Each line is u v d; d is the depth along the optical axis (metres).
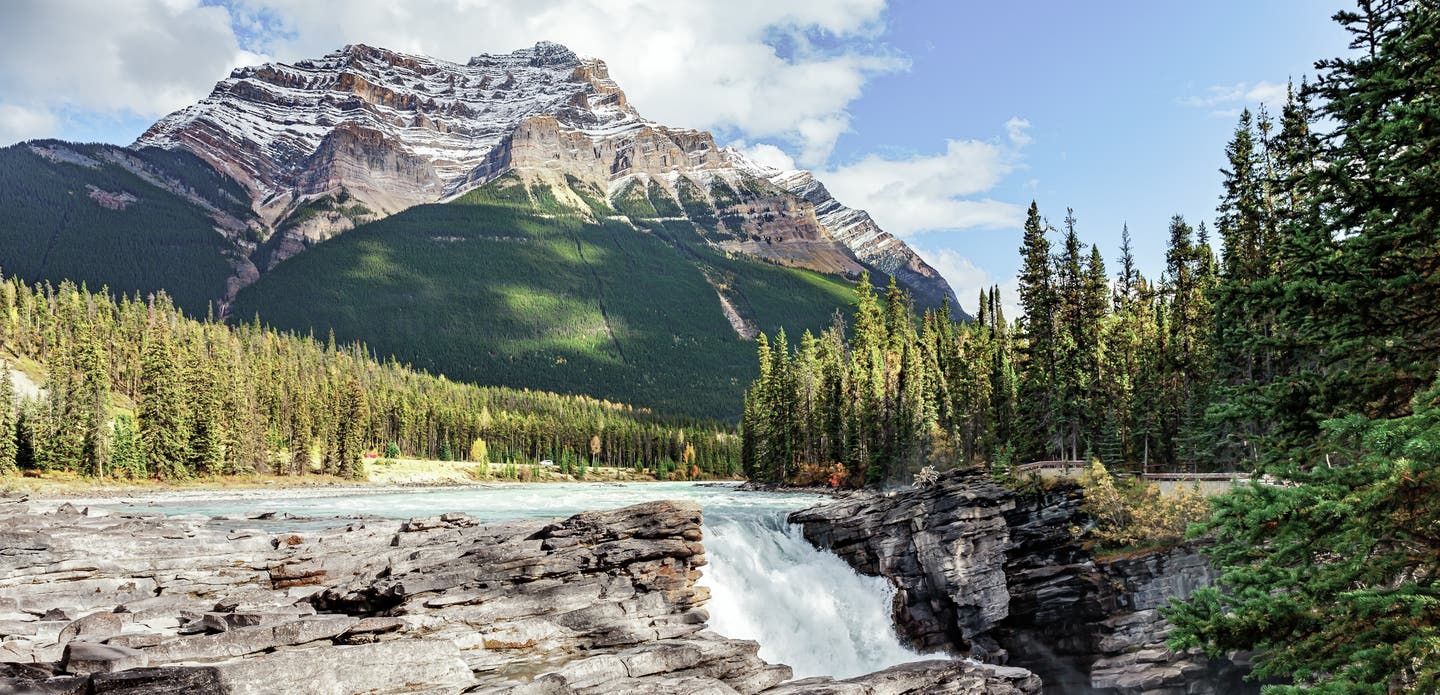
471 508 78.88
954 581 47.78
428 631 26.77
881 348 124.50
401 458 197.12
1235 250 61.44
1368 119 13.65
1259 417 15.37
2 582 31.17
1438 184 12.94
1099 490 47.59
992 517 49.25
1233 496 14.02
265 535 40.53
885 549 49.09
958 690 28.00
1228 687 43.06
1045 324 78.19
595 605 29.59
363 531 43.41
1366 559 13.77
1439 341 14.13
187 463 127.50
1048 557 48.56
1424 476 12.05
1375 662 12.81
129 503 96.62
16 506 67.75
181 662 21.91
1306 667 13.69
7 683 17.22
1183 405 76.25
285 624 24.34
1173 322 75.94
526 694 21.03
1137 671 43.97
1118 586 45.44
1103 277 79.12
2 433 110.88
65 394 119.19
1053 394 75.69
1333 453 14.52
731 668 25.81
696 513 40.41
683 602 38.34
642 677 23.61
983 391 99.31
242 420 142.00
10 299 177.62
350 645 20.50
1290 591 14.52
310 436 156.62
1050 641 47.59
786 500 90.00
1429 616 12.95
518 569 35.53
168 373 124.94
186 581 34.44
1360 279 13.90
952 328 137.50
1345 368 15.31
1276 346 15.62
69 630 25.59
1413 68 13.42
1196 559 43.66
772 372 127.75
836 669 45.62
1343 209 14.26
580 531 40.31
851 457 109.88
